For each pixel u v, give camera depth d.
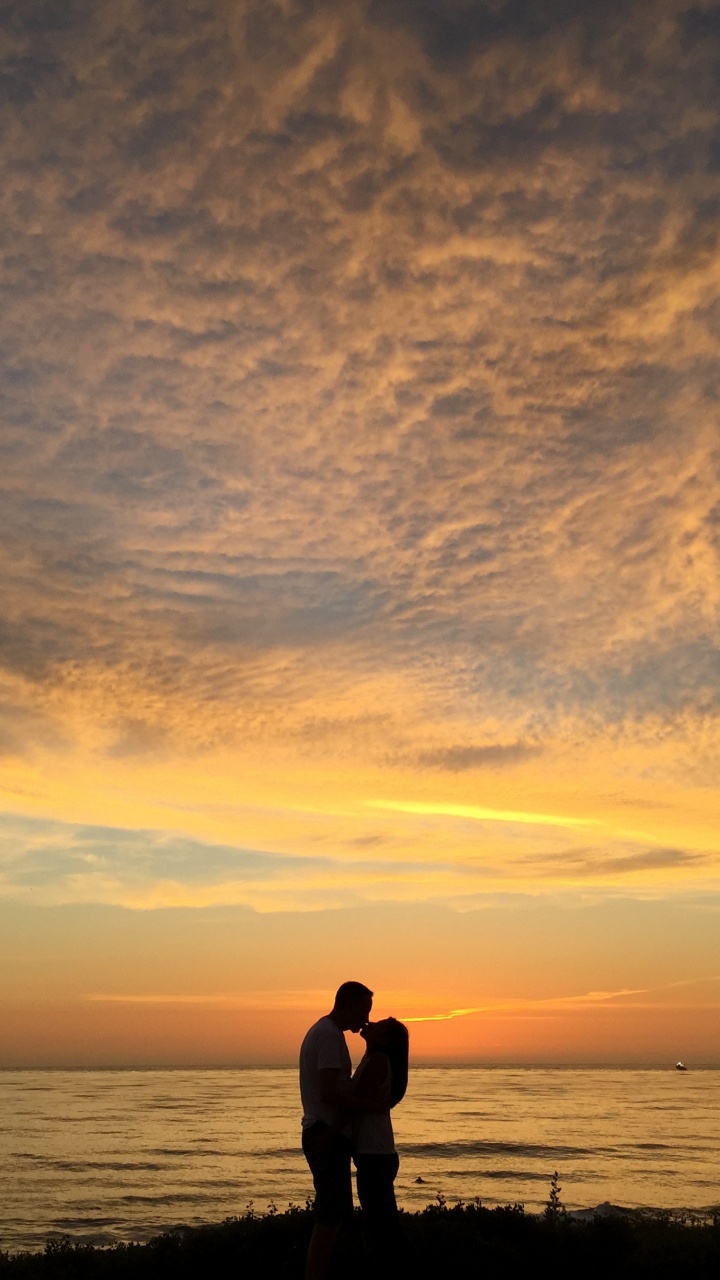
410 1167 46.59
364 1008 7.08
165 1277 8.19
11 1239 25.91
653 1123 80.44
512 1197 35.00
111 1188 38.97
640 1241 9.20
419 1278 6.97
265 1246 8.45
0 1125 78.56
